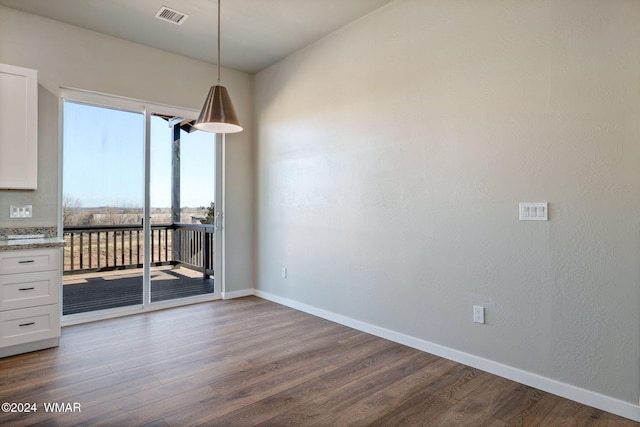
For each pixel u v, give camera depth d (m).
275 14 3.39
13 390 2.30
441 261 2.87
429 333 2.96
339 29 3.67
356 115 3.52
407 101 3.08
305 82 4.08
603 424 1.98
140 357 2.83
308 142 4.05
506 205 2.50
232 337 3.29
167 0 3.15
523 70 2.41
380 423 1.99
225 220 4.67
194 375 2.53
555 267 2.29
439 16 2.86
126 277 4.02
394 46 3.18
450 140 2.80
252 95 4.86
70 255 3.69
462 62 2.72
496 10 2.54
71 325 3.59
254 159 4.85
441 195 2.86
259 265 4.82
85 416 2.02
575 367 2.22
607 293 2.10
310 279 4.05
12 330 2.81
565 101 2.24
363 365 2.71
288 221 4.33
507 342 2.51
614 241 2.08
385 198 3.26
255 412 2.08
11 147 3.04
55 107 3.48
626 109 2.03
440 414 2.07
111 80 3.79
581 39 2.18
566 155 2.23
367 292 3.44
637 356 2.01
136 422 1.97
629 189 2.03
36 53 3.38
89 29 3.65
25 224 3.34
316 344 3.13
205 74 4.46
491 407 2.15
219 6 3.12
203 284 4.64
